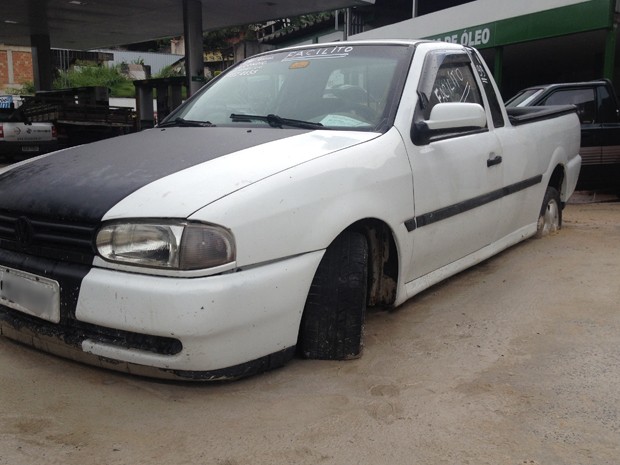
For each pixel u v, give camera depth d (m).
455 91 4.06
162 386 2.81
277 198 2.66
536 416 2.62
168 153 3.08
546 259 5.06
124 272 2.54
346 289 3.01
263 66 4.22
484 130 4.27
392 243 3.36
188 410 2.62
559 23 11.73
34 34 21.27
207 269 2.46
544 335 3.51
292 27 24.45
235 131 3.47
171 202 2.53
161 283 2.45
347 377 2.94
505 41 12.95
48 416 2.55
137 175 2.80
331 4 15.36
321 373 2.97
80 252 2.65
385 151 3.24
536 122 5.17
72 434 2.43
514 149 4.59
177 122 3.94
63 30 20.41
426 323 3.69
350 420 2.56
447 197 3.70
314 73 3.90
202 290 2.44
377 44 3.99
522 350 3.30
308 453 2.33
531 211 5.13
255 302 2.58
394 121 3.42
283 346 2.79
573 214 7.91
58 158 3.30
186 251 2.45
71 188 2.79
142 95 15.68
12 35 21.52
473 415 2.62
